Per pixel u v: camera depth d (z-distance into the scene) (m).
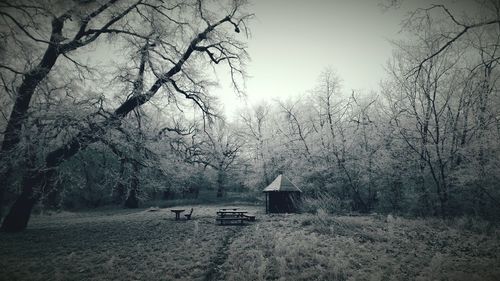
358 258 9.03
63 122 12.70
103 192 36.53
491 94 17.75
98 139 14.25
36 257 9.71
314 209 23.88
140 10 15.35
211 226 16.70
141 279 7.42
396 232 13.59
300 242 11.03
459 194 19.25
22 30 11.58
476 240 11.75
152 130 16.67
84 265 8.73
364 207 25.48
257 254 9.58
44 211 29.94
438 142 20.34
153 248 10.89
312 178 30.34
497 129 17.17
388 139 23.25
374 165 24.38
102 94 13.91
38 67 12.80
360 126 27.14
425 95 20.44
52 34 13.41
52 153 14.23
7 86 12.88
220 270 8.14
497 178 17.00
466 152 18.39
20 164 13.33
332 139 27.52
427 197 20.69
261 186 38.97
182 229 15.60
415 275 7.54
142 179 16.08
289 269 7.97
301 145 31.22
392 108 22.67
